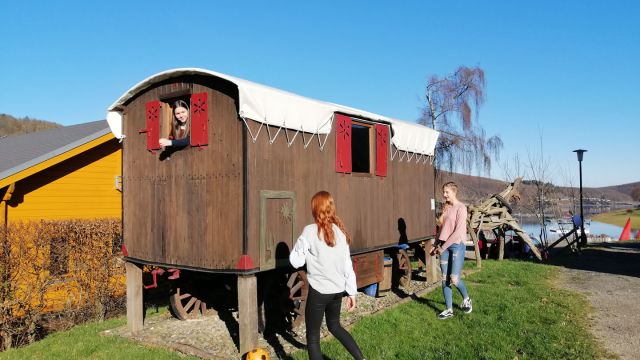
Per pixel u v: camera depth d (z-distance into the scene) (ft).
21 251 20.66
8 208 27.43
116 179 33.60
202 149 18.42
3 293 19.98
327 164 21.66
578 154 57.31
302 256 13.80
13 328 20.40
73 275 22.89
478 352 16.72
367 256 25.16
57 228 22.31
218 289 24.56
